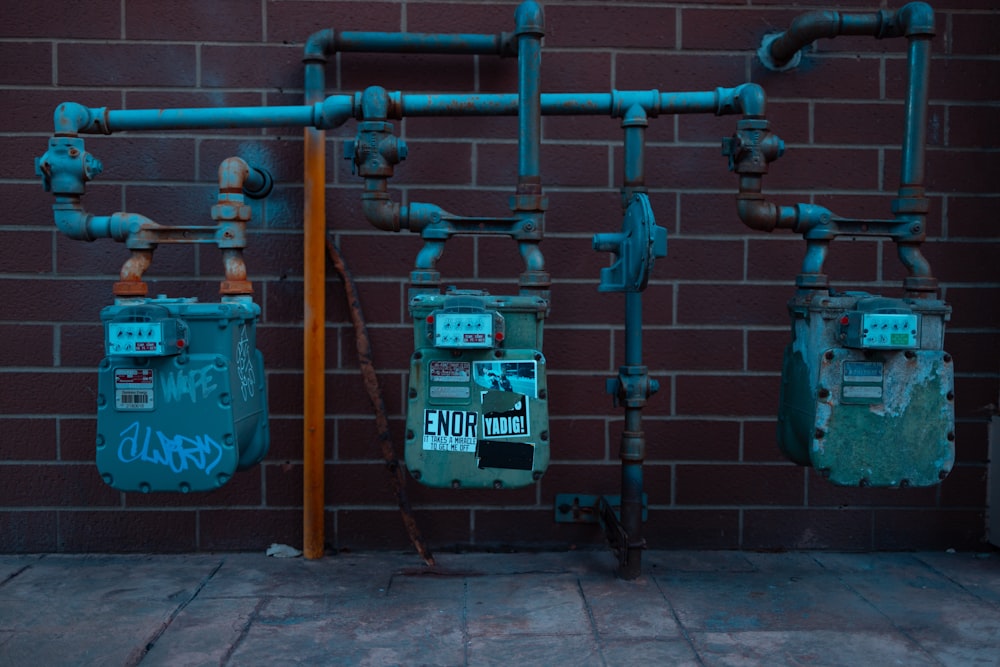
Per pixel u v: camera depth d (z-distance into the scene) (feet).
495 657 10.51
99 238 13.65
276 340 14.03
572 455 14.17
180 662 10.36
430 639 10.98
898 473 11.64
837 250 14.17
